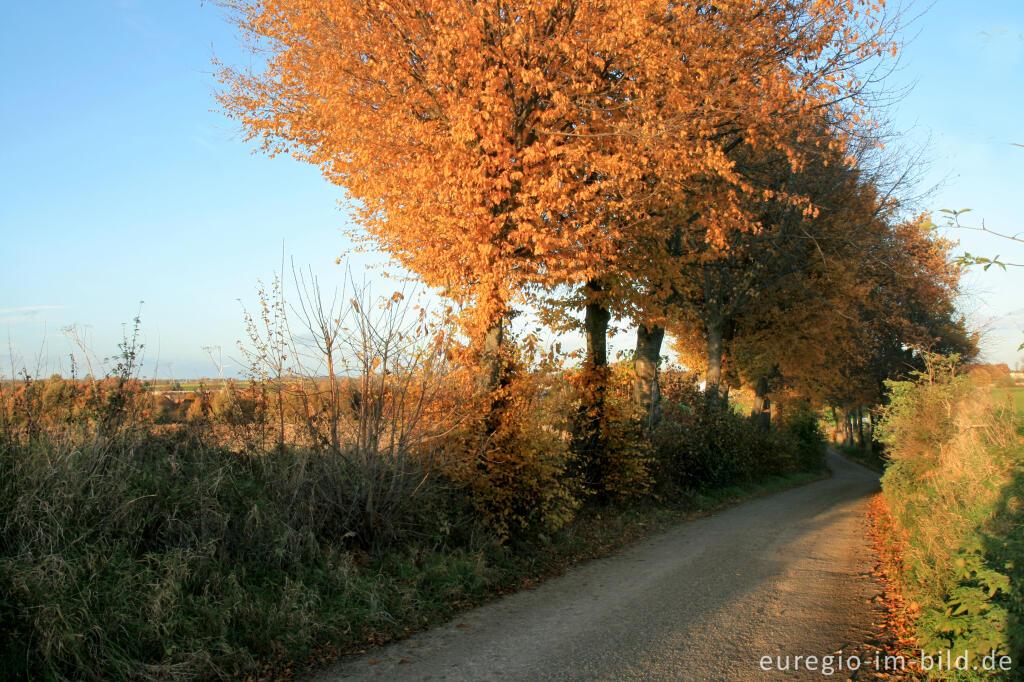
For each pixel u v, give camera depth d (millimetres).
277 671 5094
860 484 27328
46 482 5309
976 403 10336
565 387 11492
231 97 12539
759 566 9031
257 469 7402
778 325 26047
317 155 12336
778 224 20562
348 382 7883
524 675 5078
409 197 10320
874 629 6246
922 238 22828
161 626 4859
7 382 6184
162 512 5879
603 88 11047
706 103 11133
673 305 17484
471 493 9141
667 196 12078
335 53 10031
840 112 13148
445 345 8469
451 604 6965
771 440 26500
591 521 11977
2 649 4223
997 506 6176
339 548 7094
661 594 7520
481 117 9266
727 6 11352
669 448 17172
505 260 9656
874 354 33281
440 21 9336
